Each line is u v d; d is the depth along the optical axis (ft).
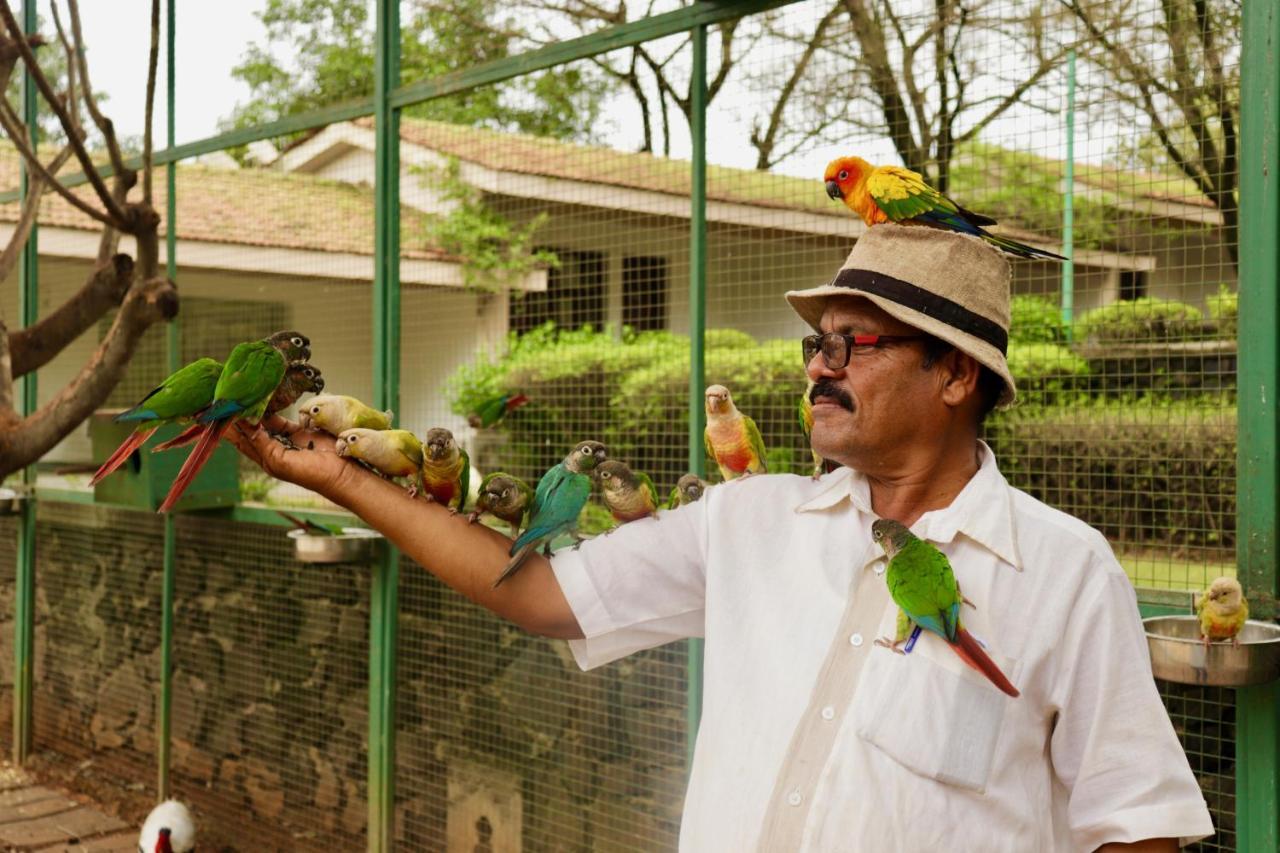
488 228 17.57
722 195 13.92
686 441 15.83
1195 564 10.40
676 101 14.39
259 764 16.52
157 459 16.12
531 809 13.15
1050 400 12.10
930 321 4.98
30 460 12.54
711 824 5.05
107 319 22.79
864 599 5.04
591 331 16.89
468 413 16.71
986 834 4.61
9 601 21.93
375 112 14.21
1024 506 5.04
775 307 15.92
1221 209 11.02
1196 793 4.64
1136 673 4.73
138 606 18.88
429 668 14.02
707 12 11.10
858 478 5.42
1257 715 7.88
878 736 4.72
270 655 16.43
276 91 15.64
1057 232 13.29
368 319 16.70
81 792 19.21
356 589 15.12
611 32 11.93
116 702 19.25
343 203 17.43
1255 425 8.00
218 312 18.44
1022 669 4.73
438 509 6.04
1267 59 7.95
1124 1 11.39
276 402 6.12
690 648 11.32
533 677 13.21
